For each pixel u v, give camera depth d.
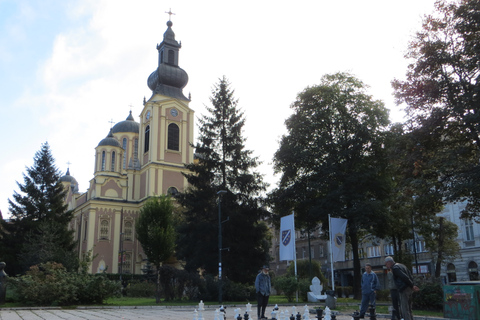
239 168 39.97
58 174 51.75
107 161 74.94
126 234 68.75
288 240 29.52
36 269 27.09
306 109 38.38
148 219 48.22
